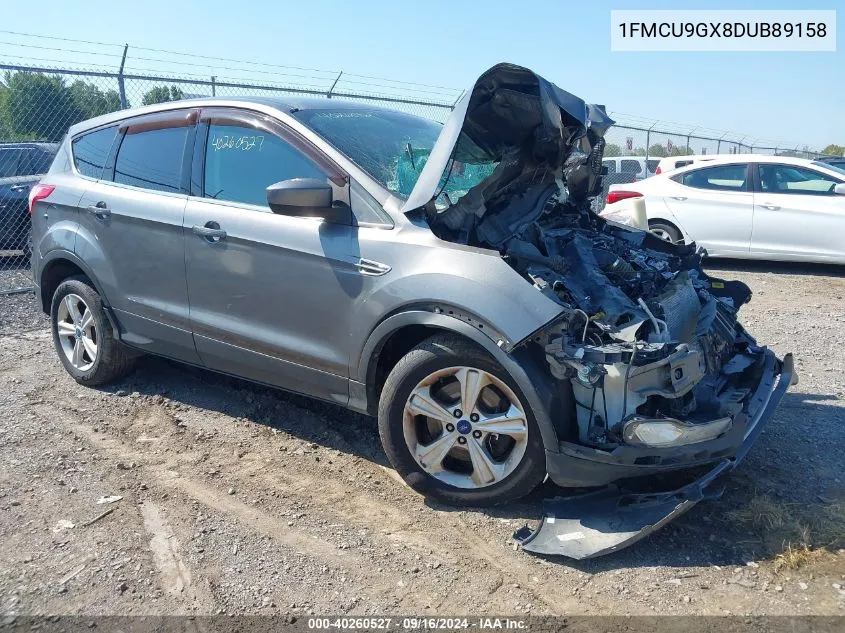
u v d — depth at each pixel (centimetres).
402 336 367
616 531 315
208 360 439
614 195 1091
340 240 369
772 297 850
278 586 302
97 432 445
